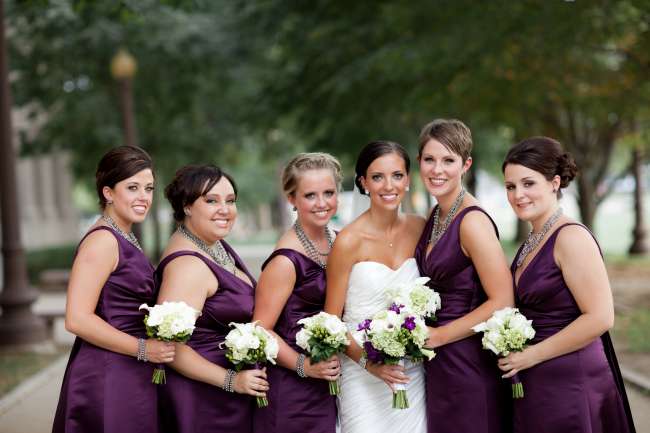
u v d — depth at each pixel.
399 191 5.14
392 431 5.34
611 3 11.95
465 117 18.61
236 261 5.50
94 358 4.78
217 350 5.05
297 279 5.21
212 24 24.33
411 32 14.58
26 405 8.95
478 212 5.04
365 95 18.12
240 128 29.19
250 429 5.26
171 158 29.02
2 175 12.84
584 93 14.88
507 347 4.58
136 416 4.79
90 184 35.00
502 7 12.37
